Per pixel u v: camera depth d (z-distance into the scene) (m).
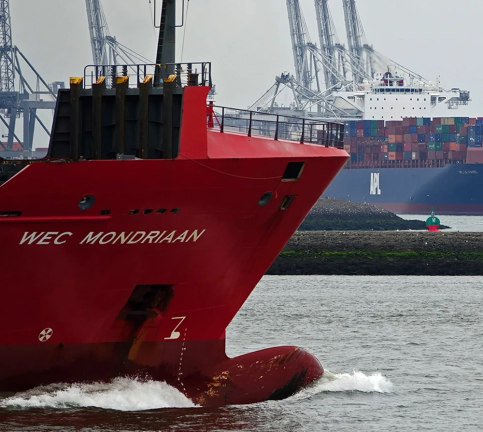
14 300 57.78
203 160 58.06
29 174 54.75
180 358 63.75
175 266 60.94
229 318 65.12
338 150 66.25
